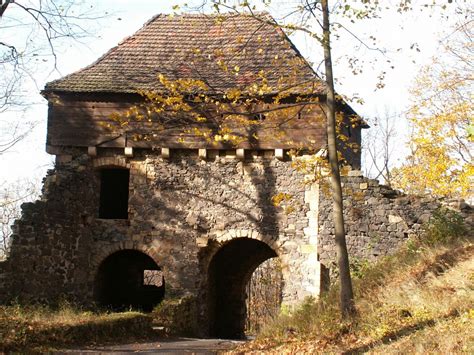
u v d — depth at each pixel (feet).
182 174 76.07
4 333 45.57
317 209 71.56
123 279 87.35
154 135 71.00
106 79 77.15
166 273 75.10
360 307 47.80
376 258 68.03
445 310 40.75
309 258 71.20
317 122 72.59
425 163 88.02
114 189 87.04
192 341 61.82
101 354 46.68
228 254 89.92
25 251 66.64
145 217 76.07
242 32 81.71
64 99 76.64
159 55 80.48
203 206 75.41
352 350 39.50
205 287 76.64
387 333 40.04
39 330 48.32
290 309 65.72
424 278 49.06
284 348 45.09
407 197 68.59
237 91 52.80
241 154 74.23
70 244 73.61
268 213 73.82
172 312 68.44
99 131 76.07
